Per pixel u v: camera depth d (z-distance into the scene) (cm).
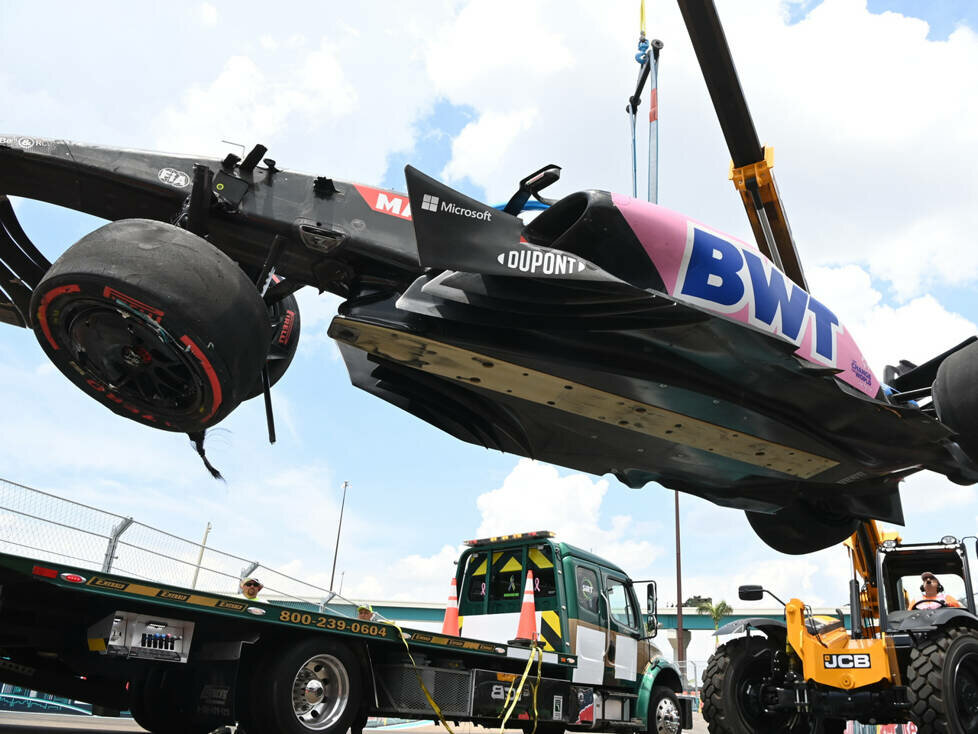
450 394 559
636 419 549
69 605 522
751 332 486
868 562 806
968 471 597
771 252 714
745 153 699
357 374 566
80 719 870
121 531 796
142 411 436
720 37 603
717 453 593
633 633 944
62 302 397
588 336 488
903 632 666
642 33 655
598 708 850
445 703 667
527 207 488
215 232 484
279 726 543
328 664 589
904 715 685
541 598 877
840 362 554
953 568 753
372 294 498
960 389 535
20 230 515
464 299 472
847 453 586
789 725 752
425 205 442
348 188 503
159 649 524
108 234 395
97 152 476
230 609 534
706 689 734
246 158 483
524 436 579
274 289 512
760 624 746
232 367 399
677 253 475
